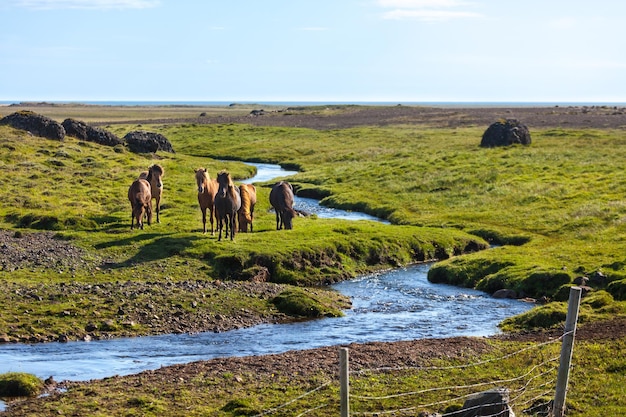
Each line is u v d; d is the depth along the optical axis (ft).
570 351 41.22
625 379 52.95
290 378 55.31
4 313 70.74
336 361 60.13
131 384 53.36
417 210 148.97
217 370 57.16
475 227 131.03
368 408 48.60
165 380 54.39
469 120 422.00
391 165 206.39
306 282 96.43
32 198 131.13
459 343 67.00
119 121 446.19
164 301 78.02
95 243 101.91
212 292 83.15
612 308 76.89
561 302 81.30
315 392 51.98
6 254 93.76
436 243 119.44
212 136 322.34
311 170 216.33
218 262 95.25
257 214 136.36
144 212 126.41
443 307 86.74
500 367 58.90
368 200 160.45
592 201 139.44
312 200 174.50
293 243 105.09
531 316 76.23
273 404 49.14
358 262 108.68
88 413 46.70
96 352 63.52
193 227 115.65
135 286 82.38
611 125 342.23
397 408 48.65
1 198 130.11
